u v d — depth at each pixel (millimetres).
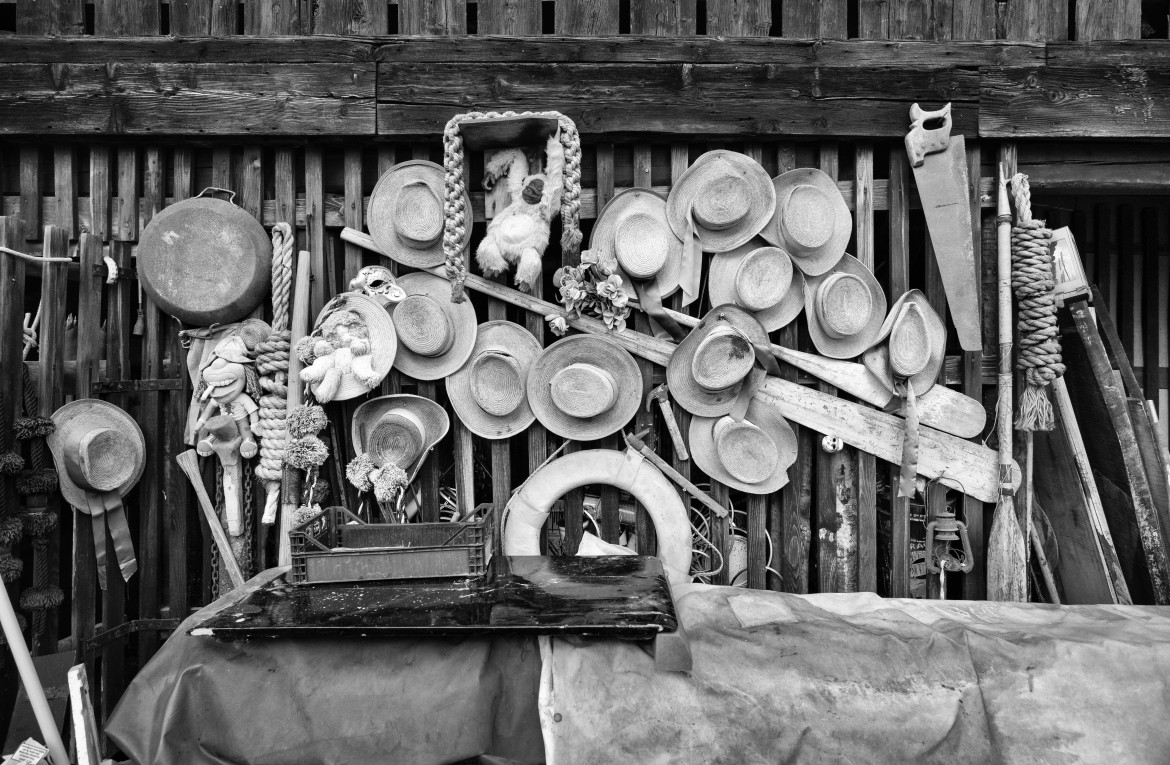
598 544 2529
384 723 1774
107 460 2463
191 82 2561
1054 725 1784
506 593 1957
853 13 2768
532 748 1818
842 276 2498
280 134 2566
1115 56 2584
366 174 2699
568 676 1772
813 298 2576
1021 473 2555
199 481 2568
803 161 2660
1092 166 2637
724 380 2480
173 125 2561
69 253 2598
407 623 1724
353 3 2633
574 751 1724
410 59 2578
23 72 2551
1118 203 3420
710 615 2039
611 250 2576
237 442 2547
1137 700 1807
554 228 2709
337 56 2566
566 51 2578
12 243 2303
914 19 2637
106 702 2469
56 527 2389
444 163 2568
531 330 2615
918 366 2498
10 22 2873
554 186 2441
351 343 2488
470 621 1733
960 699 1803
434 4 2629
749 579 2604
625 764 1729
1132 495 2484
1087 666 1854
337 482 2561
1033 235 2479
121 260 2631
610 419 2564
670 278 2584
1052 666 1854
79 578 2422
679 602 2131
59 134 2561
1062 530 2633
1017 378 2584
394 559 2064
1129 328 3402
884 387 2562
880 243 2957
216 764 1757
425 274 2619
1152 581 2432
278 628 1706
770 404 2580
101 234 2611
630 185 2676
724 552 2596
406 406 2576
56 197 2641
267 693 1783
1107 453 2596
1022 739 1778
